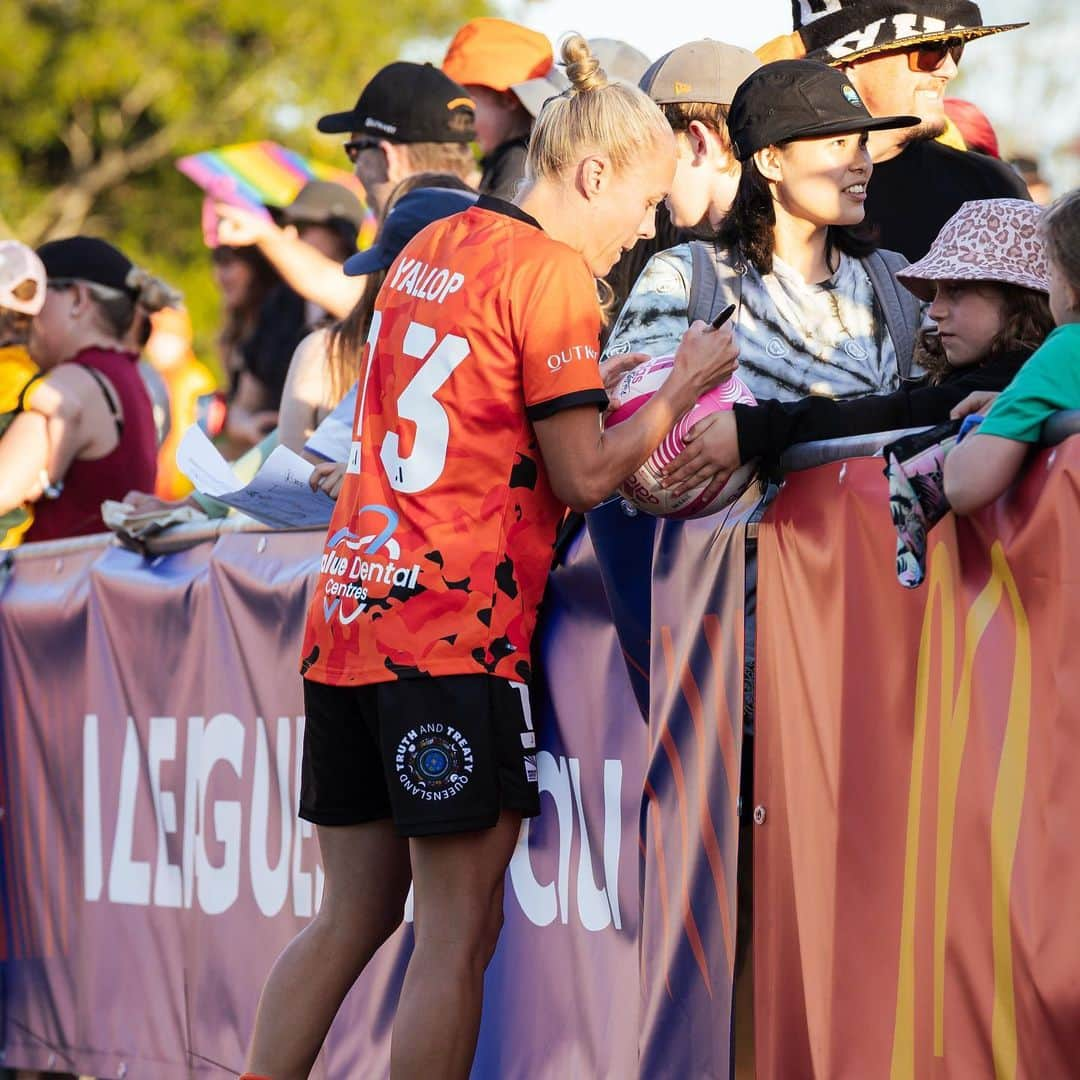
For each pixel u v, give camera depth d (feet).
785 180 32.35
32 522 55.57
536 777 28.89
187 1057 44.14
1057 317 23.79
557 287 28.30
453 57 53.78
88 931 48.32
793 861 27.09
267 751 41.52
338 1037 38.91
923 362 30.81
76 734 49.24
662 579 30.76
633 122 29.48
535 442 28.71
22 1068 50.85
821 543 26.55
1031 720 22.02
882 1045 24.88
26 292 55.21
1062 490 21.49
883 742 25.11
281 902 40.88
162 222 225.76
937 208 40.29
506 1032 35.01
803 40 40.06
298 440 47.80
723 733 28.76
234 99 221.87
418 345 28.86
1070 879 21.35
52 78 214.90
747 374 32.35
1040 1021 21.79
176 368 87.97
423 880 28.76
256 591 41.88
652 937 30.66
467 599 28.17
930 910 23.89
